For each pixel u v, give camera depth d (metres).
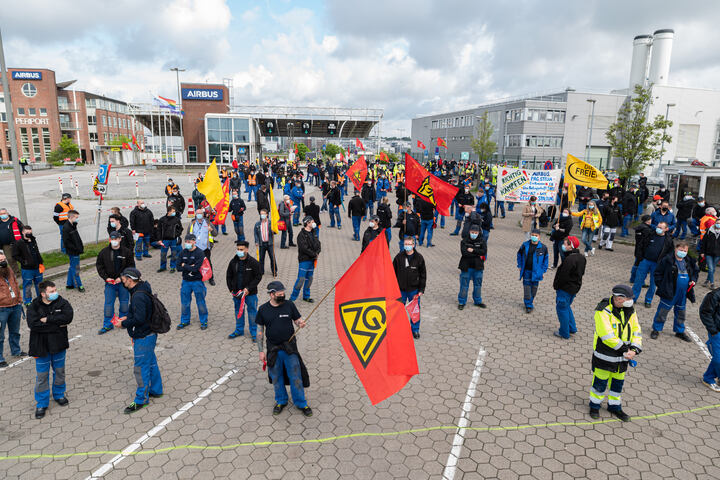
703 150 63.09
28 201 26.34
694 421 5.93
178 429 5.70
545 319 9.55
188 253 8.55
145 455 5.20
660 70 60.34
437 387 6.73
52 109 77.19
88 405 6.22
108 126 88.44
